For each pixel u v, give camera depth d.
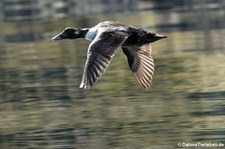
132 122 16.53
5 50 29.59
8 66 25.55
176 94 19.33
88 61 9.25
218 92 19.23
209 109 17.36
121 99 19.09
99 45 9.34
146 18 35.91
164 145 14.70
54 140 15.48
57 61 26.12
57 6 42.94
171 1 41.19
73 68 24.47
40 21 38.06
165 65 24.02
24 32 34.69
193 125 15.98
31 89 21.17
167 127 15.97
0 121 17.39
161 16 36.25
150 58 11.04
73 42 30.80
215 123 16.02
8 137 15.95
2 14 41.47
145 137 15.29
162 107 17.86
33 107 18.78
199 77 21.52
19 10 42.41
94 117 17.25
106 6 41.59
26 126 16.78
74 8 41.69
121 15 37.75
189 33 30.70
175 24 33.38
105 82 21.55
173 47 27.77
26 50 29.28
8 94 20.67
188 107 17.72
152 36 10.24
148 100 18.81
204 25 32.53
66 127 16.47
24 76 23.45
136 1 42.41
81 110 18.08
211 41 28.39
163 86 20.48
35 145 15.21
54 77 22.98
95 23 35.88
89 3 43.03
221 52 25.83
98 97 19.55
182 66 23.61
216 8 37.56
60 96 19.94
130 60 11.07
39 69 24.61
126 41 10.27
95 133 15.82
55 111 18.17
